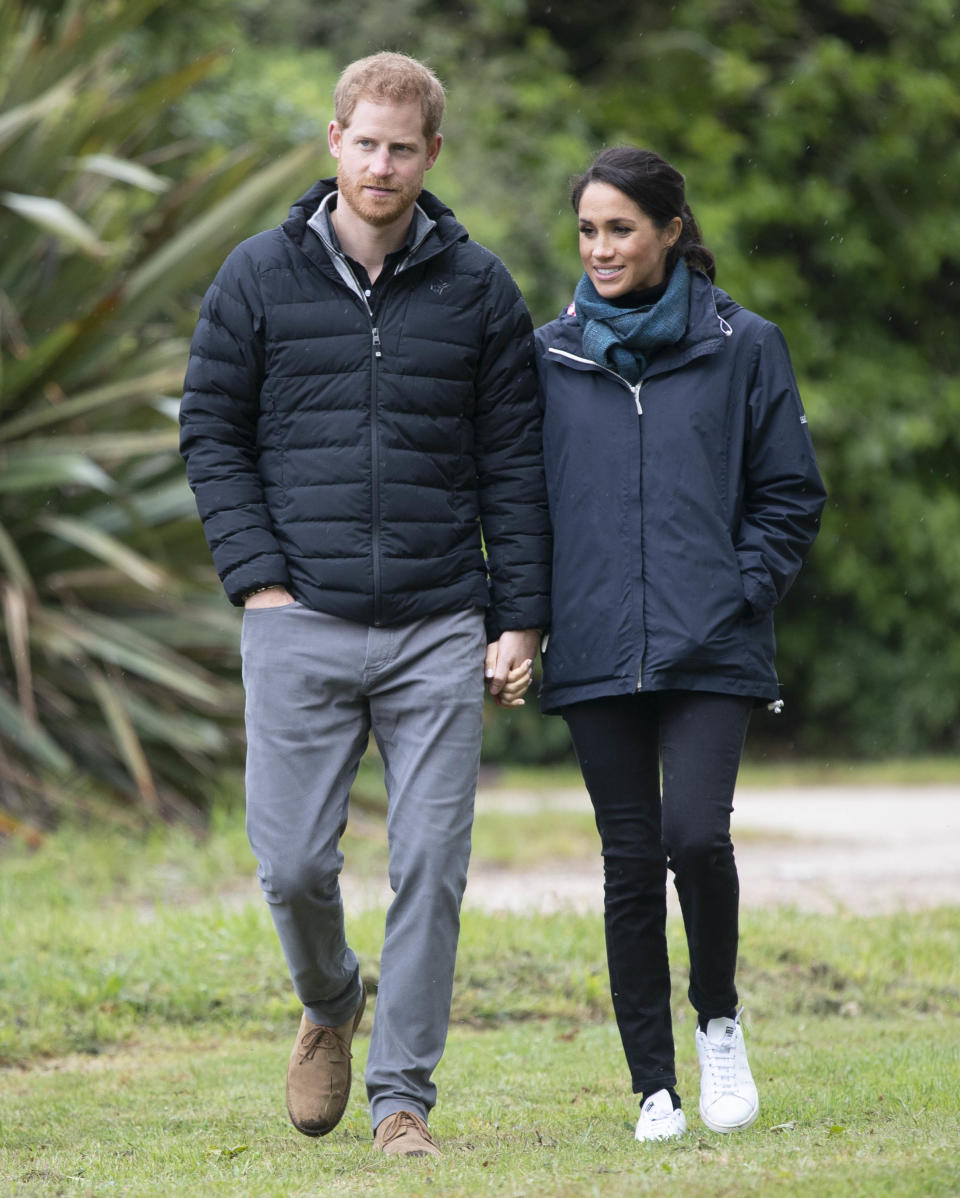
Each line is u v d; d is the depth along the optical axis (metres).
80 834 28.48
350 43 62.22
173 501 31.27
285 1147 12.51
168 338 32.59
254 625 12.40
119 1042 17.50
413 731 12.43
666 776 12.19
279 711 12.29
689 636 12.09
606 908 12.52
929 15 67.62
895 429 65.38
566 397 12.81
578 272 60.53
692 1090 14.22
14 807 29.39
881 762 66.69
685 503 12.37
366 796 32.31
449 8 66.50
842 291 68.56
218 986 18.81
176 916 21.50
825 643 67.81
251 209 30.95
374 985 18.70
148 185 29.94
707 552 12.30
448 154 59.47
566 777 58.78
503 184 60.56
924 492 68.19
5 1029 17.22
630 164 12.53
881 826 38.72
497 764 64.00
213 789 31.73
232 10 56.94
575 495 12.62
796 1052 16.11
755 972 19.83
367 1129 13.29
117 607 32.09
